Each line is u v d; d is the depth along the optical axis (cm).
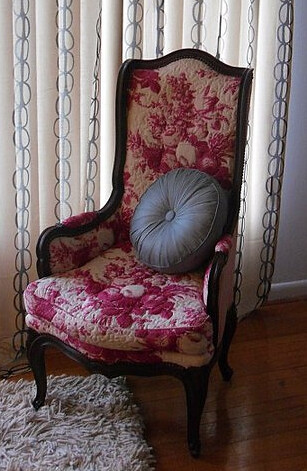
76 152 236
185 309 177
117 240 222
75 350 184
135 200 220
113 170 224
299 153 282
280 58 252
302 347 256
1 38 215
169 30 239
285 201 287
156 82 215
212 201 196
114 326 174
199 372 176
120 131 222
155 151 218
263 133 261
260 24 249
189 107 212
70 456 184
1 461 182
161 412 211
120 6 228
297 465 188
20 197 234
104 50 234
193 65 213
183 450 193
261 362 244
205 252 194
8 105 221
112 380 224
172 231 196
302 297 303
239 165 208
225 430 203
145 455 187
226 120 207
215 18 242
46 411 203
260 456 191
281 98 258
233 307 218
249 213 271
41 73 224
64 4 220
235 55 249
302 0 260
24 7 215
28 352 198
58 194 239
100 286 191
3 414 201
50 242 196
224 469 185
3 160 226
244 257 277
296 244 296
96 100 234
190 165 214
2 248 237
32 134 228
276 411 213
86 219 210
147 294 186
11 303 244
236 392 223
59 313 182
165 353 175
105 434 195
